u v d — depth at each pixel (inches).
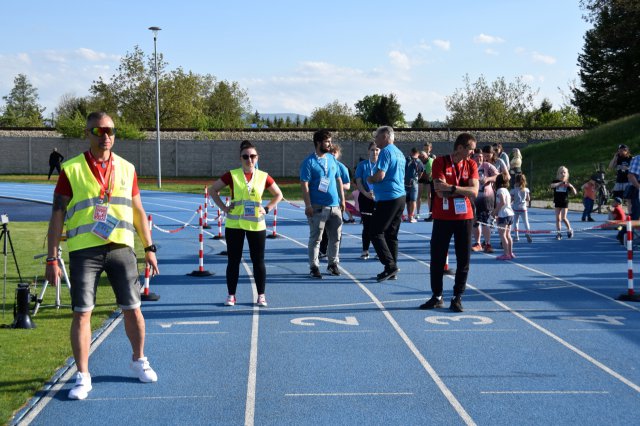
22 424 216.8
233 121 3843.5
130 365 259.4
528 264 533.6
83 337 239.3
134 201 246.4
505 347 303.4
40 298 368.8
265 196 1293.1
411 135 2149.4
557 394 244.1
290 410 228.8
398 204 449.4
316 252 464.8
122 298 246.7
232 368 273.6
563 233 732.0
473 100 2815.0
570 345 306.8
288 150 2052.2
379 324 343.9
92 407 231.3
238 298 406.0
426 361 282.8
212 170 2059.5
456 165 362.9
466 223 365.7
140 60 2596.0
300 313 367.2
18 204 1197.1
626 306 386.0
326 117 3472.0
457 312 369.7
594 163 1401.3
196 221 900.0
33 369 268.1
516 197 665.0
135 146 2058.3
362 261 542.9
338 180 476.1
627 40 2138.3
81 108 3011.8
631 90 2225.6
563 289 435.2
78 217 235.8
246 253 590.9
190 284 450.6
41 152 2080.5
